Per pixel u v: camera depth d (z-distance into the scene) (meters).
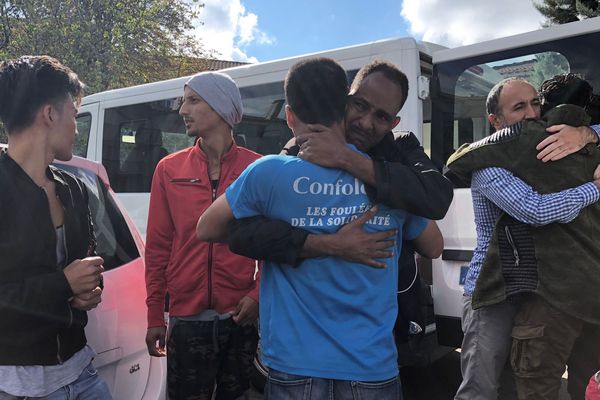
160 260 2.26
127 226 2.61
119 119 5.67
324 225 1.42
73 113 1.63
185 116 2.22
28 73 1.51
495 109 2.43
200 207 2.18
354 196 1.43
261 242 1.40
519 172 2.13
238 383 2.29
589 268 2.03
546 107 2.39
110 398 1.75
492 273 2.22
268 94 4.36
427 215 1.47
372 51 3.62
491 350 2.27
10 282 1.45
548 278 2.06
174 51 15.89
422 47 3.62
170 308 2.25
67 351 1.58
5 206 1.44
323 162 1.41
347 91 1.50
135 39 14.16
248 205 1.46
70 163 2.48
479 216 2.37
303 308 1.43
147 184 5.38
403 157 1.69
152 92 5.41
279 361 1.43
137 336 2.25
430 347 3.31
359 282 1.43
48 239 1.51
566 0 19.84
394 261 1.53
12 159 1.51
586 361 2.28
